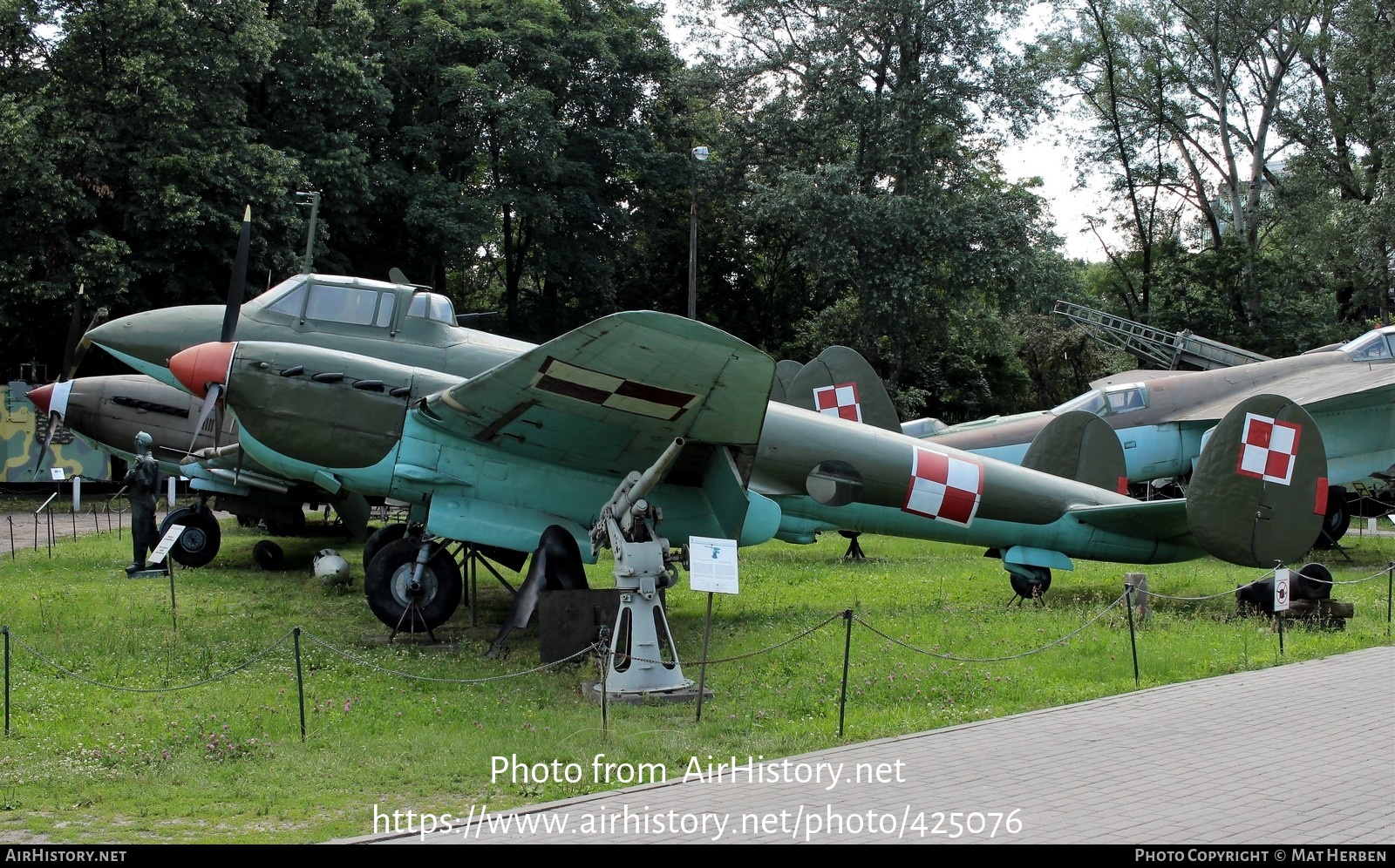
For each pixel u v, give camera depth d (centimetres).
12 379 2962
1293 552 1302
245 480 1562
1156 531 1371
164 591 1353
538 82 3438
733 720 788
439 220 3128
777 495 1315
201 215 2580
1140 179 4275
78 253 2548
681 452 1095
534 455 1109
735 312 4581
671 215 4184
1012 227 3294
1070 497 1390
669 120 4034
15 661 927
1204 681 915
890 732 749
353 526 1600
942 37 3378
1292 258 3934
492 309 4275
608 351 876
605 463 1115
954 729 750
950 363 4106
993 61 3397
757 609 1281
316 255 2852
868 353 3616
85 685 860
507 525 1095
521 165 3309
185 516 1585
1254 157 3956
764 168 3766
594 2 3788
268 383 1088
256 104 3034
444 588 1092
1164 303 3969
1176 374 2338
